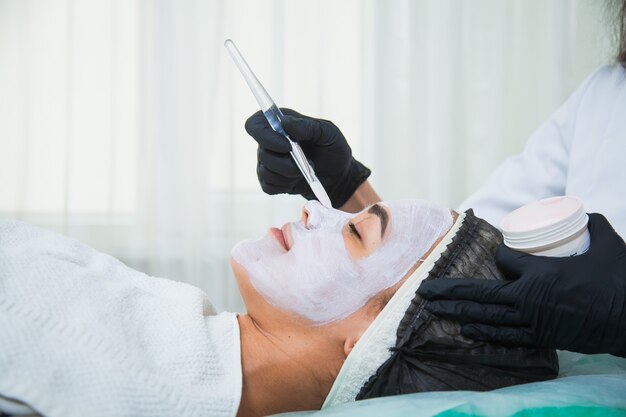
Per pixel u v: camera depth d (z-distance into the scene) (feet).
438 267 2.62
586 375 2.80
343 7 6.18
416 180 6.34
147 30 6.15
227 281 6.23
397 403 2.22
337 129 3.54
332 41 6.19
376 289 2.60
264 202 6.24
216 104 6.14
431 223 2.79
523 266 2.45
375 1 6.11
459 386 2.47
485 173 6.35
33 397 1.95
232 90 6.12
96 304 2.42
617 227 3.72
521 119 6.39
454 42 6.20
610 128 3.98
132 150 6.24
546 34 6.29
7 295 2.27
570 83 6.29
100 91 6.15
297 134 3.27
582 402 2.25
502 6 6.20
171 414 2.18
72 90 6.10
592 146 4.06
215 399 2.31
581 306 2.35
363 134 6.24
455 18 6.19
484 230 2.82
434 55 6.20
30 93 6.10
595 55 6.20
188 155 6.19
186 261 6.24
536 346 2.52
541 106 6.35
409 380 2.47
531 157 4.53
